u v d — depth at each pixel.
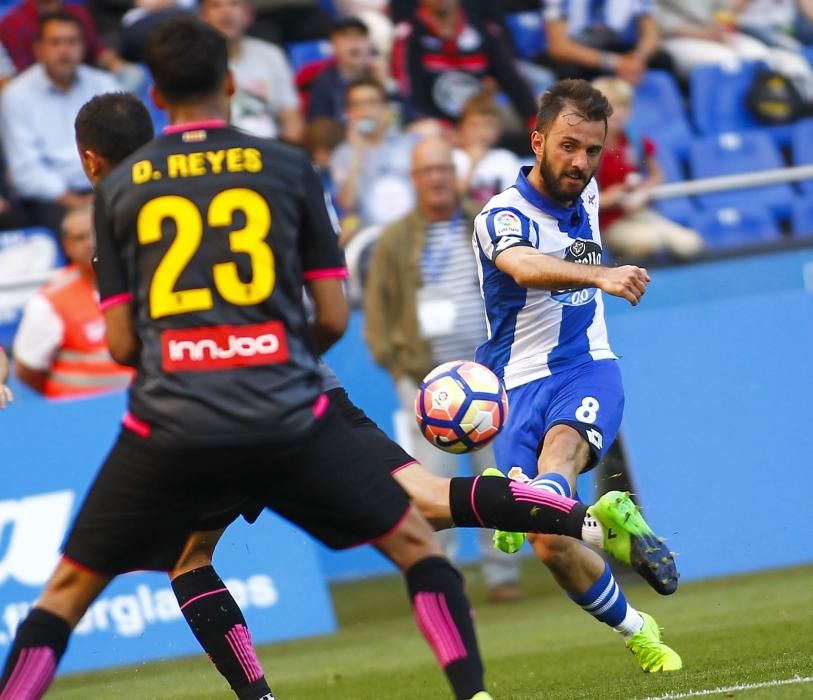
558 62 40.97
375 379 31.16
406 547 12.70
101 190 12.43
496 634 25.02
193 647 26.22
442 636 12.55
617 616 17.89
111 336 12.47
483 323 28.67
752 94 41.03
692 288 33.75
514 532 14.88
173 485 12.21
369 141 34.44
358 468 12.49
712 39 42.38
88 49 36.44
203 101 12.59
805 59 43.03
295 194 12.39
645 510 28.25
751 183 33.56
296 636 26.86
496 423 16.98
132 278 12.32
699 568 28.08
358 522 12.49
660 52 41.91
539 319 17.81
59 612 12.42
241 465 12.13
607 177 33.19
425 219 28.59
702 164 39.50
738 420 28.58
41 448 26.66
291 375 12.20
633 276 14.21
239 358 12.04
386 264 28.59
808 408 28.55
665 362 28.83
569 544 17.16
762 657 18.44
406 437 30.22
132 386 12.43
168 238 12.12
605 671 19.22
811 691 14.76
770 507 28.22
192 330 12.02
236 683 15.98
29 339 27.91
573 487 16.64
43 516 26.41
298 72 39.19
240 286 12.07
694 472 28.39
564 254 17.44
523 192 17.42
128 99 15.29
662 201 37.50
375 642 25.91
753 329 28.92
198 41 12.55
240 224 12.15
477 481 14.92
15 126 34.03
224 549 26.72
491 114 34.97
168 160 12.33
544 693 17.64
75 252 27.84
